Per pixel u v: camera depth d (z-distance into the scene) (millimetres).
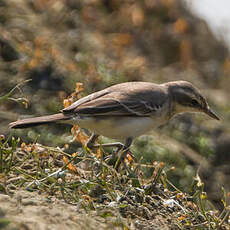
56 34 18094
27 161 9539
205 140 16328
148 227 8445
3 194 8070
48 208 7848
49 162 9539
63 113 9945
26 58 15742
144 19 21297
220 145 16469
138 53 19922
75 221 7715
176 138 16172
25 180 8617
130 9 21094
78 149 12883
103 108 10164
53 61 15805
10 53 15781
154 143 15047
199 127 16750
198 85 19781
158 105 11039
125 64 17969
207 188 15023
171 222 9016
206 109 12273
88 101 10258
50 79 15266
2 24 17297
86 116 10023
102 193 9016
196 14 22859
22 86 14695
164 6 22047
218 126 17062
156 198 9648
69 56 17062
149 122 10914
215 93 19875
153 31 20984
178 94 11867
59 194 8578
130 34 20547
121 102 10438
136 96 10711
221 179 15289
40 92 14773
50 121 9750
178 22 21438
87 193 8914
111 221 8062
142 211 8914
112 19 20641
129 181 9727
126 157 10523
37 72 15344
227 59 21703
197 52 21625
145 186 9734
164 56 20609
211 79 20859
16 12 18188
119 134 10555
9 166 8859
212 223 9398
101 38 19234
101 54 18031
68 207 8141
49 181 8883
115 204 8625
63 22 19109
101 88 15828
